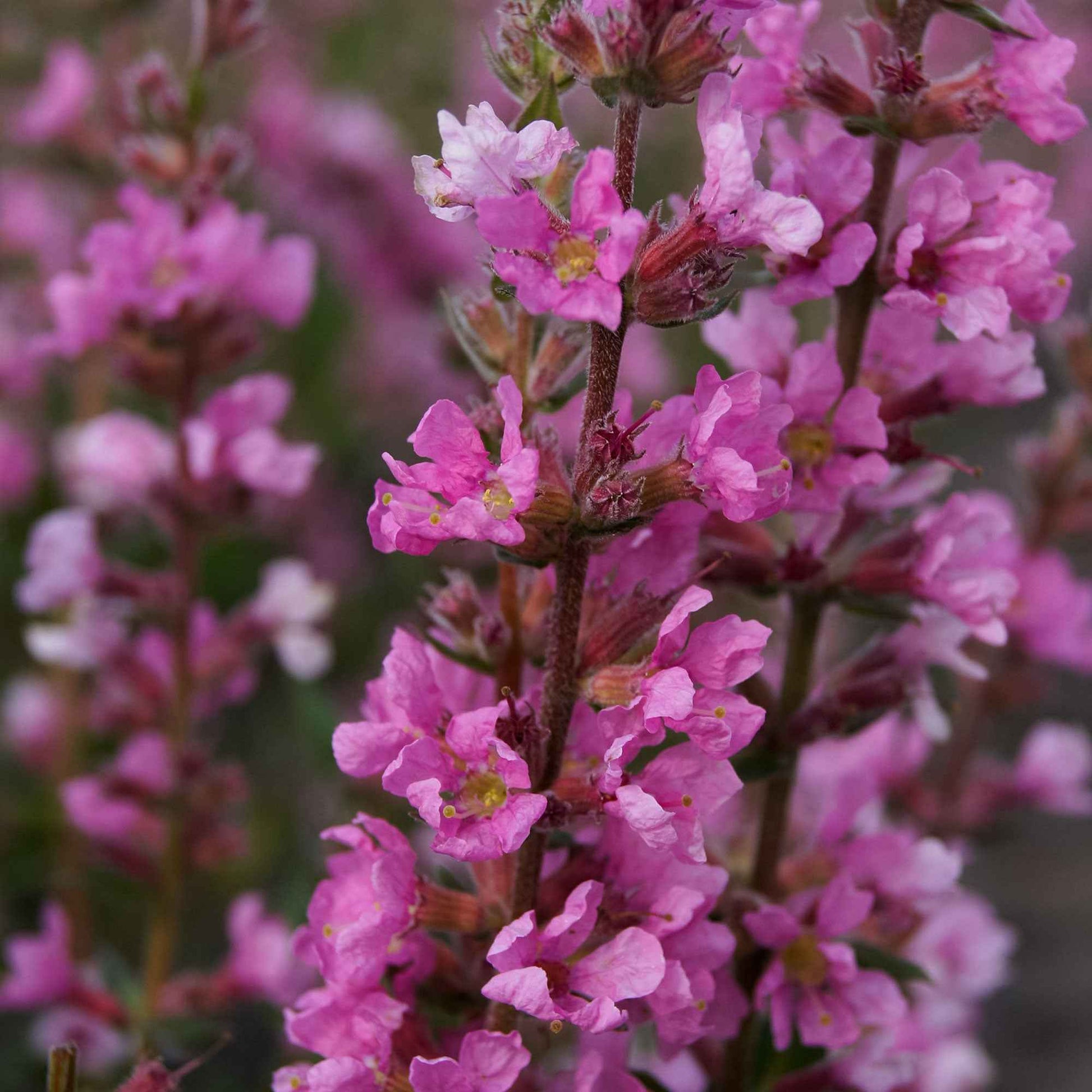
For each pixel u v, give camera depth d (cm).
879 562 40
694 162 90
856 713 41
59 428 75
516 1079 37
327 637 74
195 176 47
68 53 60
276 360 82
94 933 64
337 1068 37
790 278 38
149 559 69
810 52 40
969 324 38
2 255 75
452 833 36
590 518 36
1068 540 60
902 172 40
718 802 37
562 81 38
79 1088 49
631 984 36
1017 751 87
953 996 48
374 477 86
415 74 101
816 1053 41
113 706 50
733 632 37
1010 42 39
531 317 39
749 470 36
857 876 41
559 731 37
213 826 50
